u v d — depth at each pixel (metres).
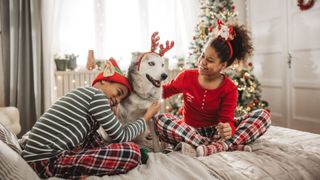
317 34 3.28
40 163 1.11
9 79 3.07
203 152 1.35
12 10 2.99
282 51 3.74
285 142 1.52
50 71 3.21
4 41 3.03
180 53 3.95
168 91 1.78
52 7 3.18
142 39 3.70
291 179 1.14
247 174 1.12
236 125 1.62
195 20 3.90
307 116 3.50
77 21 3.45
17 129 2.21
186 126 1.49
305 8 3.37
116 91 1.41
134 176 1.06
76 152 1.14
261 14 4.01
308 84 3.45
